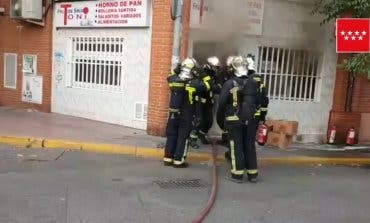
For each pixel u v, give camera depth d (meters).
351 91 13.22
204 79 9.11
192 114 9.08
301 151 11.55
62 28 13.84
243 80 8.45
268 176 9.12
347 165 10.98
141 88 11.90
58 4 13.84
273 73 12.32
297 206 7.16
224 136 10.77
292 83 12.64
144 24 11.55
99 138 10.74
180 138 9.12
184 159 9.20
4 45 15.91
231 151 8.45
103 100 12.87
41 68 14.55
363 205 7.46
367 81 13.46
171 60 11.05
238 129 8.38
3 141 10.32
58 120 12.91
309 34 12.57
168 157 9.24
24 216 5.96
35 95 14.83
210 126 10.83
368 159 11.34
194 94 8.99
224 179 8.55
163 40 11.14
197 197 7.30
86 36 13.21
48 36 14.20
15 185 7.27
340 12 11.63
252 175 8.46
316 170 10.07
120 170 8.67
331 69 13.01
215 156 9.83
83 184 7.58
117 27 12.29
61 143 10.17
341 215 6.84
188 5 10.88
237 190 7.88
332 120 13.15
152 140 10.85
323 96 13.02
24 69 15.06
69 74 13.78
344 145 13.09
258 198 7.48
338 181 9.09
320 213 6.88
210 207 6.78
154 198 7.09
